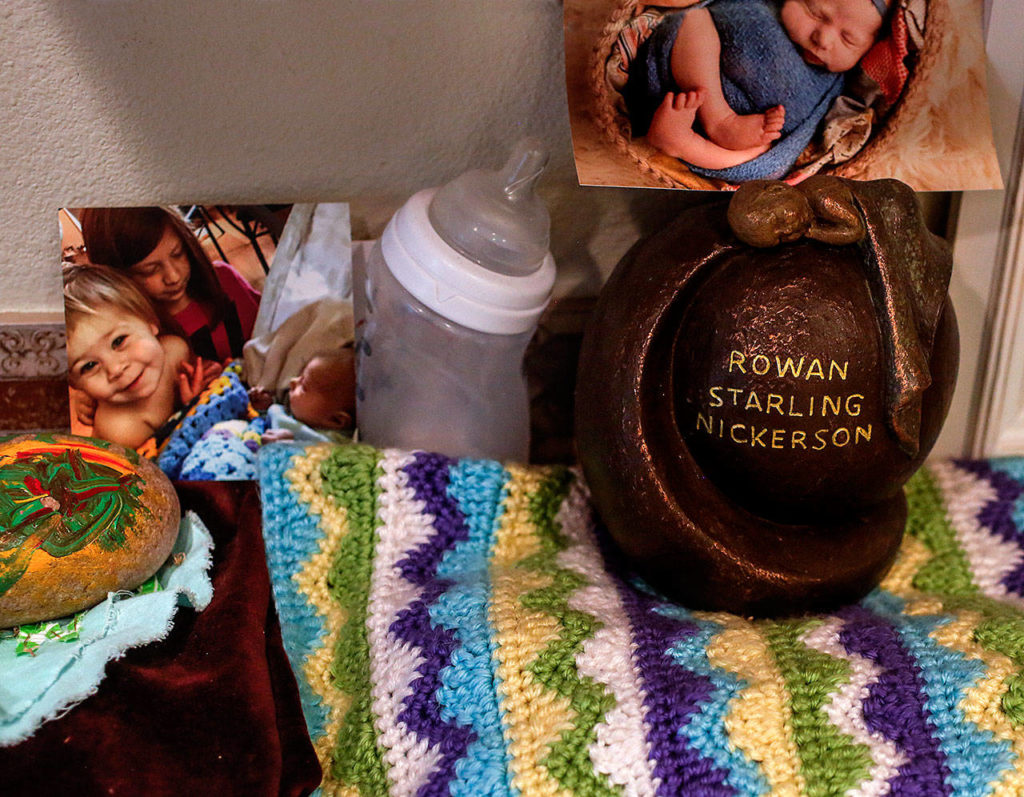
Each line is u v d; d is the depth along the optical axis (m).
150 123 0.53
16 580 0.41
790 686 0.42
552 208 0.59
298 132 0.55
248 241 0.56
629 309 0.45
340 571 0.52
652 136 0.54
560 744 0.40
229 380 0.58
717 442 0.45
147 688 0.41
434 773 0.40
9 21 0.50
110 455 0.46
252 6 0.52
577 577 0.50
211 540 0.50
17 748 0.37
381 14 0.53
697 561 0.46
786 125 0.55
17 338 0.56
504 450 0.61
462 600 0.47
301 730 0.42
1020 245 0.59
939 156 0.56
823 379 0.42
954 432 0.64
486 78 0.56
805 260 0.43
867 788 0.39
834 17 0.53
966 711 0.41
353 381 0.59
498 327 0.51
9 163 0.53
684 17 0.53
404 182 0.57
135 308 0.56
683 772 0.39
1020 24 0.55
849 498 0.46
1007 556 0.56
